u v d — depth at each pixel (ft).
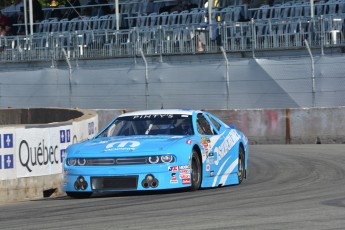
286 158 111.34
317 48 156.15
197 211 58.03
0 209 67.15
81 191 72.08
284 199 64.59
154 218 54.95
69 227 52.24
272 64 157.17
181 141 73.41
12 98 183.11
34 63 183.11
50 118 145.38
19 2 220.64
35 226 53.47
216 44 165.99
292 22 158.61
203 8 183.11
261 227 49.29
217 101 161.89
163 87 167.22
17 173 81.82
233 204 61.87
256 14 177.47
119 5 199.72
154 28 171.63
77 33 180.04
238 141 84.23
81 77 175.52
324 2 171.83
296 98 155.63
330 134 138.31
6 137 80.64
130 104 170.71
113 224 52.65
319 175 88.33
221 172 79.46
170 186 71.20
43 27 206.80
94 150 72.59
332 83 153.07
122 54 174.19
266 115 141.90
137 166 71.00
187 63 164.86
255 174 93.66
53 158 87.61
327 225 49.52
